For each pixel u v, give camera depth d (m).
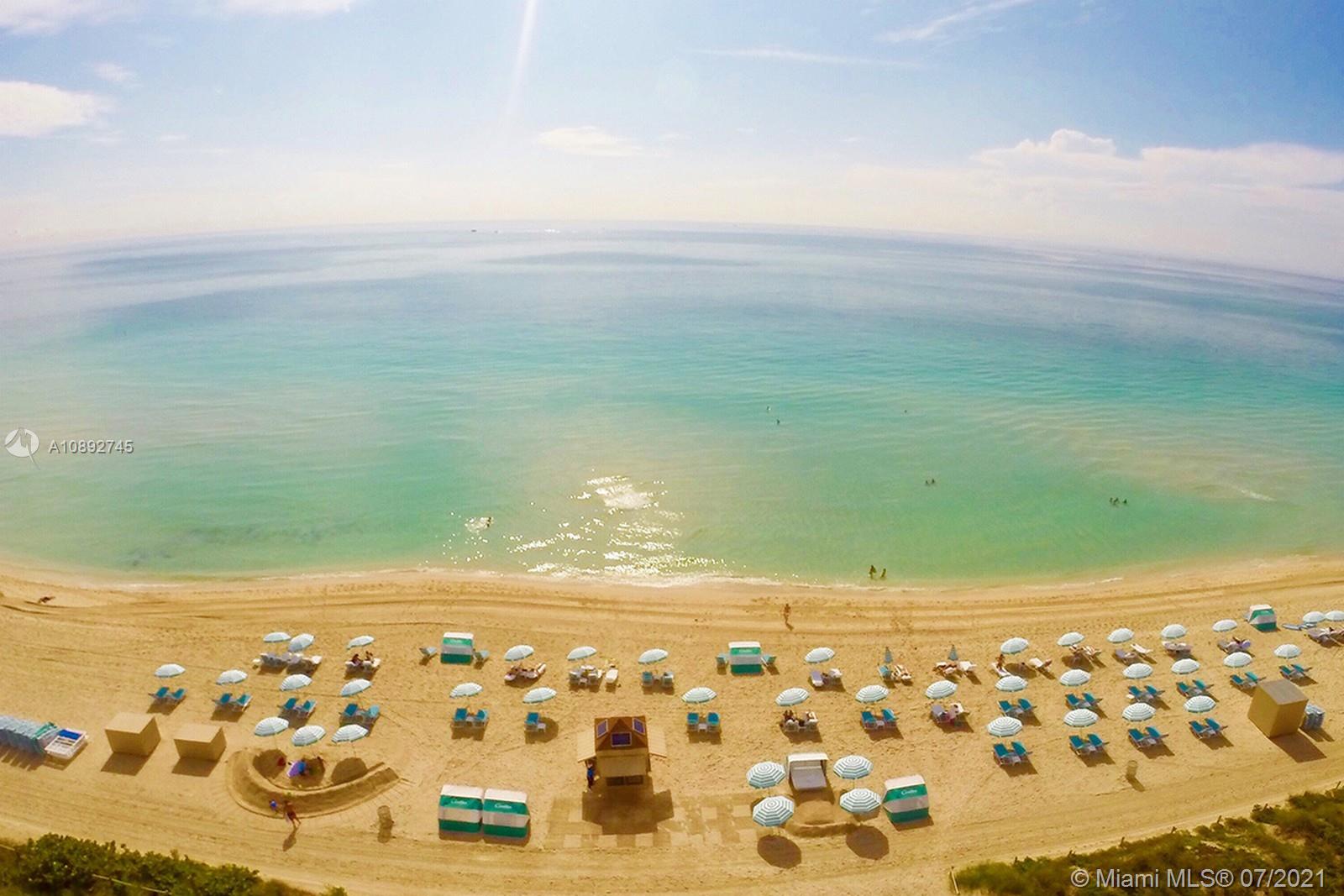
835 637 44.47
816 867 28.19
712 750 34.94
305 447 77.25
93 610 46.34
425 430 82.62
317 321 158.50
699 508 63.19
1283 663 41.69
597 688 39.41
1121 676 40.56
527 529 59.25
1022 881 26.59
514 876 27.69
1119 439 84.00
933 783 32.81
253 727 35.78
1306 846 27.94
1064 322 179.62
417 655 41.88
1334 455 80.12
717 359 122.19
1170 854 27.42
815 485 68.38
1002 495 67.00
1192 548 57.94
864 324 162.75
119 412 89.69
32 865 25.95
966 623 46.22
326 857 28.38
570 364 116.75
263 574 52.38
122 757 33.28
